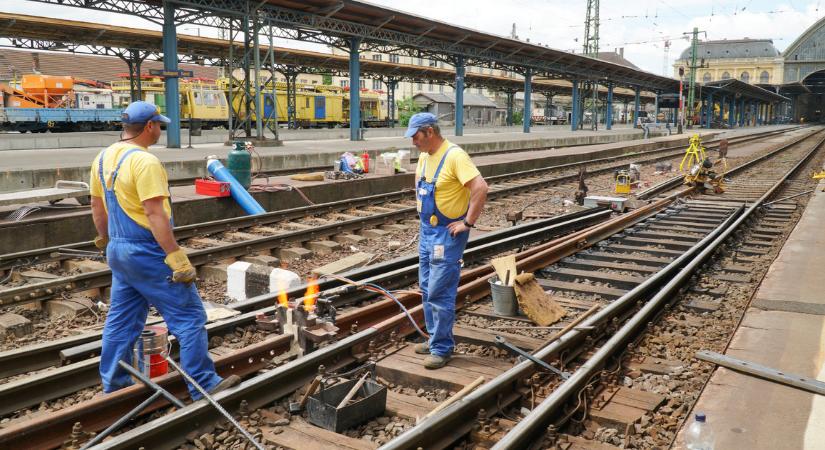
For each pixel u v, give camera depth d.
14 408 4.41
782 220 13.12
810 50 138.62
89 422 4.08
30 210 10.41
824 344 5.58
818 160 31.14
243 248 9.42
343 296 6.90
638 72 64.81
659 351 5.68
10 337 6.12
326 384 4.44
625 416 4.36
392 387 5.04
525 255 9.08
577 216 13.35
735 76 144.50
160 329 4.86
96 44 32.69
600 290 7.77
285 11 28.59
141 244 4.13
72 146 29.16
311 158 23.34
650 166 27.17
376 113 63.44
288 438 4.02
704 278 8.24
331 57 45.09
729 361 3.67
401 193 15.58
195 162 19.33
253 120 46.94
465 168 4.89
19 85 50.59
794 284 7.72
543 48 46.34
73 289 7.29
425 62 93.56
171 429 3.88
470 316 6.79
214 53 37.84
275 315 6.15
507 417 4.41
